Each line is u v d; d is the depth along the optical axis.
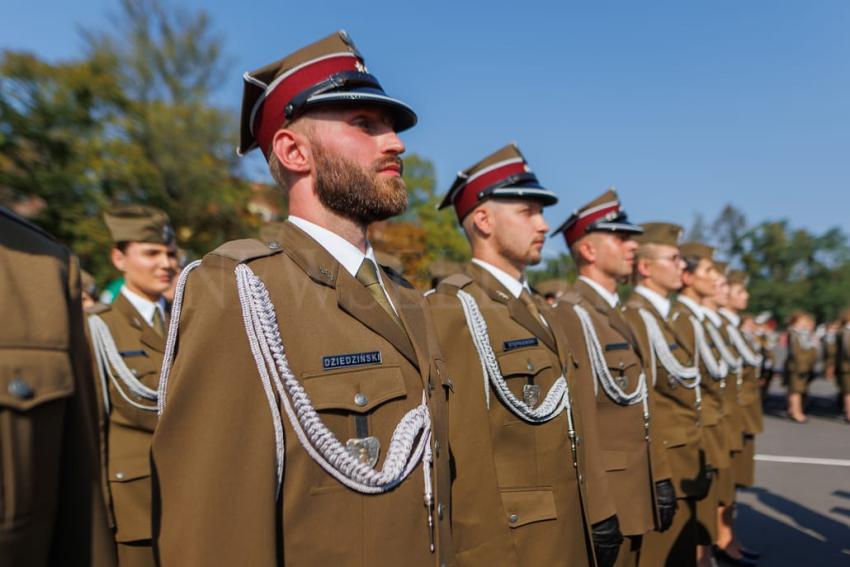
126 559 2.72
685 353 3.97
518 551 2.21
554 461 2.36
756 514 5.86
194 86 17.11
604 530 2.60
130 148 13.84
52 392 1.01
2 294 1.00
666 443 3.78
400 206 1.63
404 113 1.66
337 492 1.38
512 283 2.64
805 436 9.62
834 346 13.05
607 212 3.45
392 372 1.51
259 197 17.92
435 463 1.54
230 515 1.25
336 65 1.60
